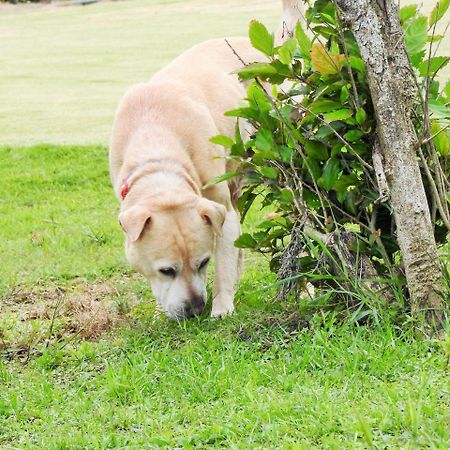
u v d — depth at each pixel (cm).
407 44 623
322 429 466
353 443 441
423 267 588
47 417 545
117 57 2711
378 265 650
